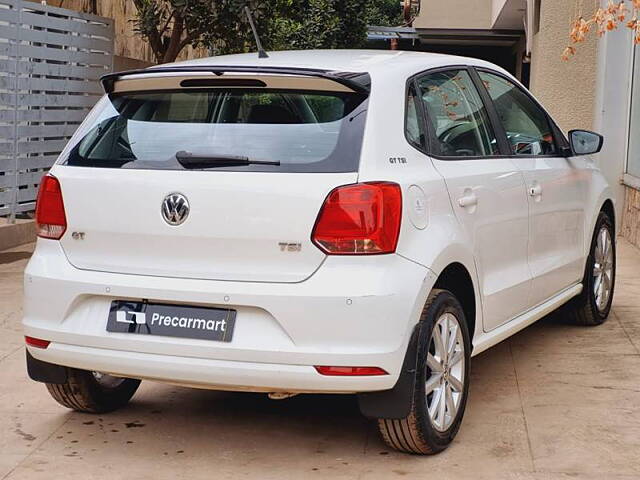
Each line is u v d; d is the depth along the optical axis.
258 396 5.33
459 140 4.83
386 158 4.12
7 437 4.68
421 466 4.29
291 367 3.91
